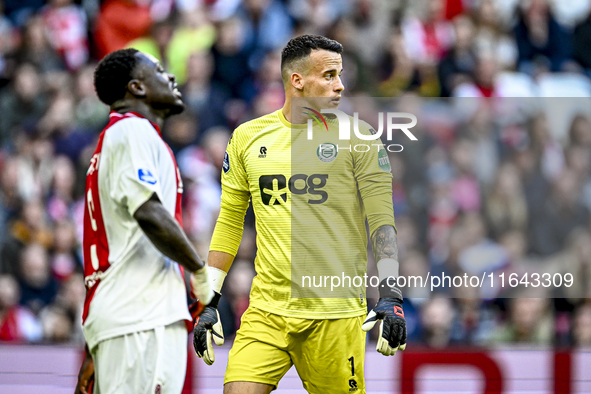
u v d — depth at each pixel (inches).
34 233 813.9
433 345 617.6
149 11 1059.9
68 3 1048.8
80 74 967.6
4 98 954.1
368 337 639.8
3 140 936.3
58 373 586.2
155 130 369.4
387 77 997.8
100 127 946.7
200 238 821.2
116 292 353.1
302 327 404.8
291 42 422.3
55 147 900.0
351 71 968.9
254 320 416.2
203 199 848.9
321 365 409.7
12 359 586.9
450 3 1074.1
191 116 925.2
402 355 583.2
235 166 429.7
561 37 1106.1
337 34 994.7
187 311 366.9
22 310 772.6
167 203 365.7
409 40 1036.5
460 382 582.6
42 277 794.8
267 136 418.3
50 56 1002.7
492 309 712.4
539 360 582.9
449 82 1007.6
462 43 1024.2
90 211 366.9
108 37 1035.3
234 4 1049.5
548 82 1043.9
